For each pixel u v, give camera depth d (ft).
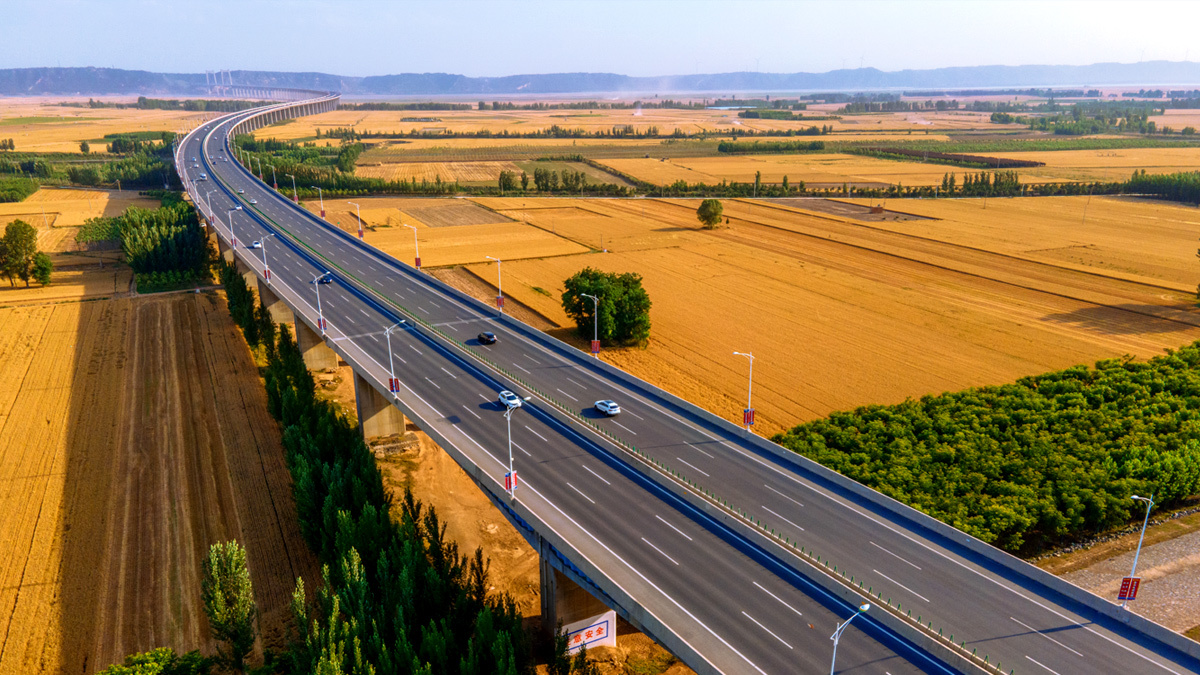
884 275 500.33
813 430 259.60
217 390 325.83
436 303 353.92
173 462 266.57
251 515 236.63
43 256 473.26
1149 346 363.15
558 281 474.90
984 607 147.74
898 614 143.74
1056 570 200.13
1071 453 245.65
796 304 431.43
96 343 379.76
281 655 175.32
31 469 259.80
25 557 214.07
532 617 198.29
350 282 382.22
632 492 190.70
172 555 217.15
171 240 483.92
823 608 147.95
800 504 184.24
